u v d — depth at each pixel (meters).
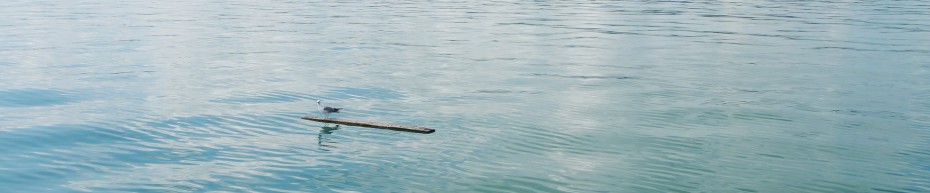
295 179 21.11
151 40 51.97
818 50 47.91
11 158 22.64
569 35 56.66
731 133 26.11
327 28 60.47
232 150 23.73
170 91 33.09
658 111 29.48
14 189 20.11
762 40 53.84
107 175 21.31
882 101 31.42
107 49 46.91
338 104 30.69
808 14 77.31
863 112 29.36
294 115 28.52
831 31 60.06
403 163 22.53
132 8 82.31
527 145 24.53
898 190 20.52
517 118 28.11
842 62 42.47
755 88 34.47
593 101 31.36
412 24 64.31
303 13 75.81
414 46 49.03
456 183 20.94
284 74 37.75
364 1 94.06
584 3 92.69
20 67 39.31
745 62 42.69
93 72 37.94
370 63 41.44
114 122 27.11
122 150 23.66
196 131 26.08
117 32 57.03
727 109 29.88
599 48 48.84
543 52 46.66
